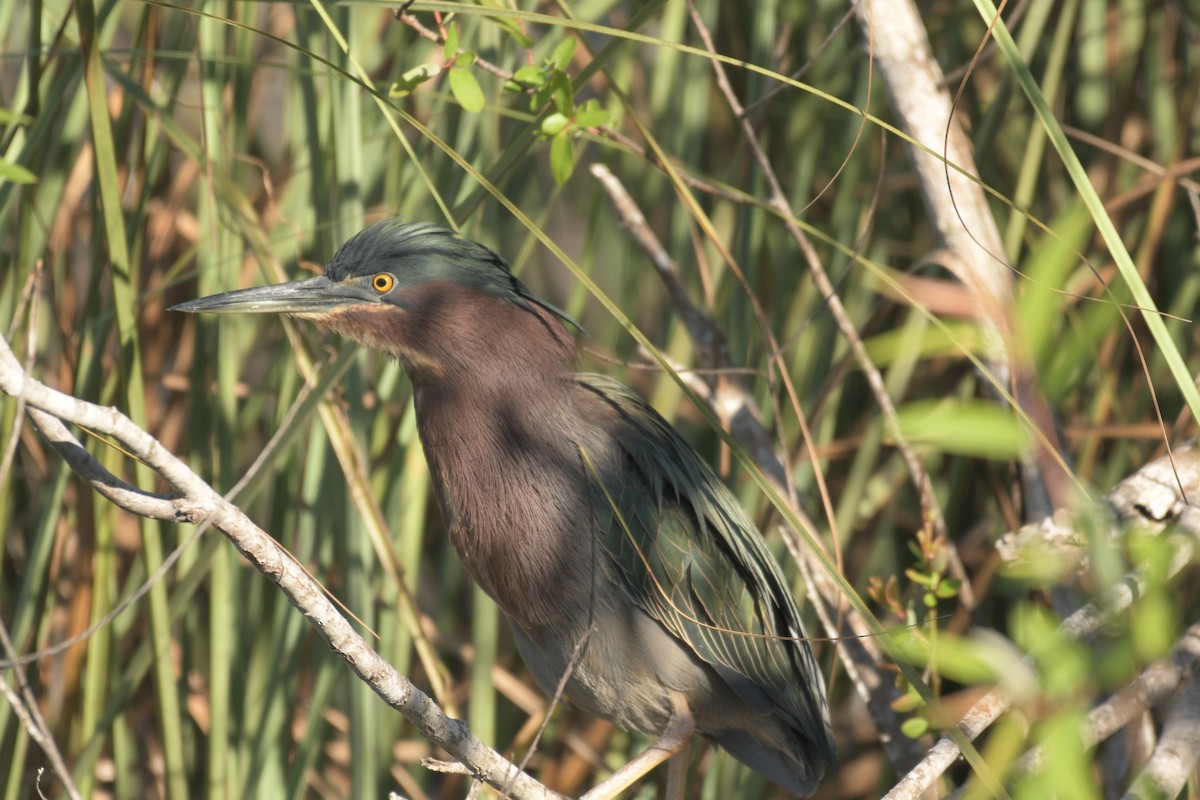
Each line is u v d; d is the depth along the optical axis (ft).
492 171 17.19
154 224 23.75
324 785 24.62
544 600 19.06
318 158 20.70
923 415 17.84
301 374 21.58
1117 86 23.93
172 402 24.39
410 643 23.03
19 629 20.62
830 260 23.97
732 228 24.59
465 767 14.11
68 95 20.98
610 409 19.89
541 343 19.21
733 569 20.07
